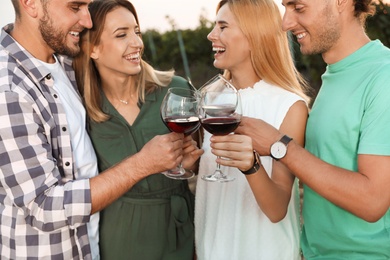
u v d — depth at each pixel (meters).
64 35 1.92
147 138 2.22
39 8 1.87
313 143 1.82
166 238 2.22
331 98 1.78
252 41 2.08
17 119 1.75
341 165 1.73
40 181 1.77
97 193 1.78
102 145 2.18
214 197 2.11
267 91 2.10
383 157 1.60
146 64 2.30
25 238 1.87
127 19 2.12
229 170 2.08
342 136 1.72
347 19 1.75
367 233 1.73
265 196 1.80
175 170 2.02
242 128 1.75
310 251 1.94
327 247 1.84
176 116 1.82
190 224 2.28
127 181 1.81
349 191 1.59
